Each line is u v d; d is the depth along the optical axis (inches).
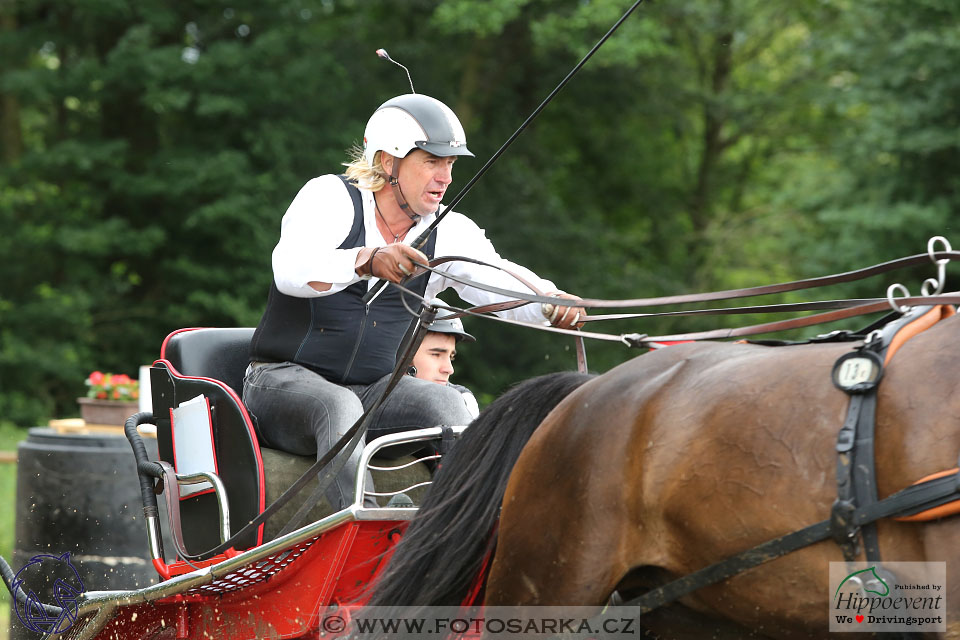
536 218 1113.4
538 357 996.6
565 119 1246.9
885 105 922.1
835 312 179.6
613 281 1130.0
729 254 1266.0
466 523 189.5
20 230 984.3
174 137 1006.4
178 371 261.4
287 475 239.0
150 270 1042.1
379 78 1091.3
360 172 245.8
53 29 1020.5
